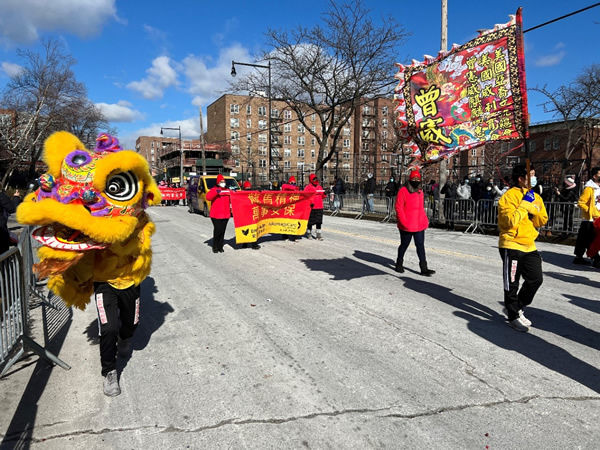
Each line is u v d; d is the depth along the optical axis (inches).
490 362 142.0
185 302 216.5
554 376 131.6
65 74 1178.0
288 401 119.5
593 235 289.0
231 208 363.9
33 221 108.0
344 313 194.2
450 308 199.5
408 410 114.0
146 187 133.2
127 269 130.4
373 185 715.4
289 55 976.9
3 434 106.0
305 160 2691.9
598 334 165.9
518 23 168.4
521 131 171.0
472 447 98.2
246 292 233.1
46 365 146.8
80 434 105.7
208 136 2844.5
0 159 1081.4
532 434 102.6
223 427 107.7
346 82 933.2
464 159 1696.6
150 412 115.3
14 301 131.4
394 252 354.0
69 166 115.6
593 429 104.1
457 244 395.2
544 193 493.0
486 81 181.8
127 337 142.3
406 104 215.0
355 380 131.0
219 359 147.9
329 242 414.3
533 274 162.7
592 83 920.9
